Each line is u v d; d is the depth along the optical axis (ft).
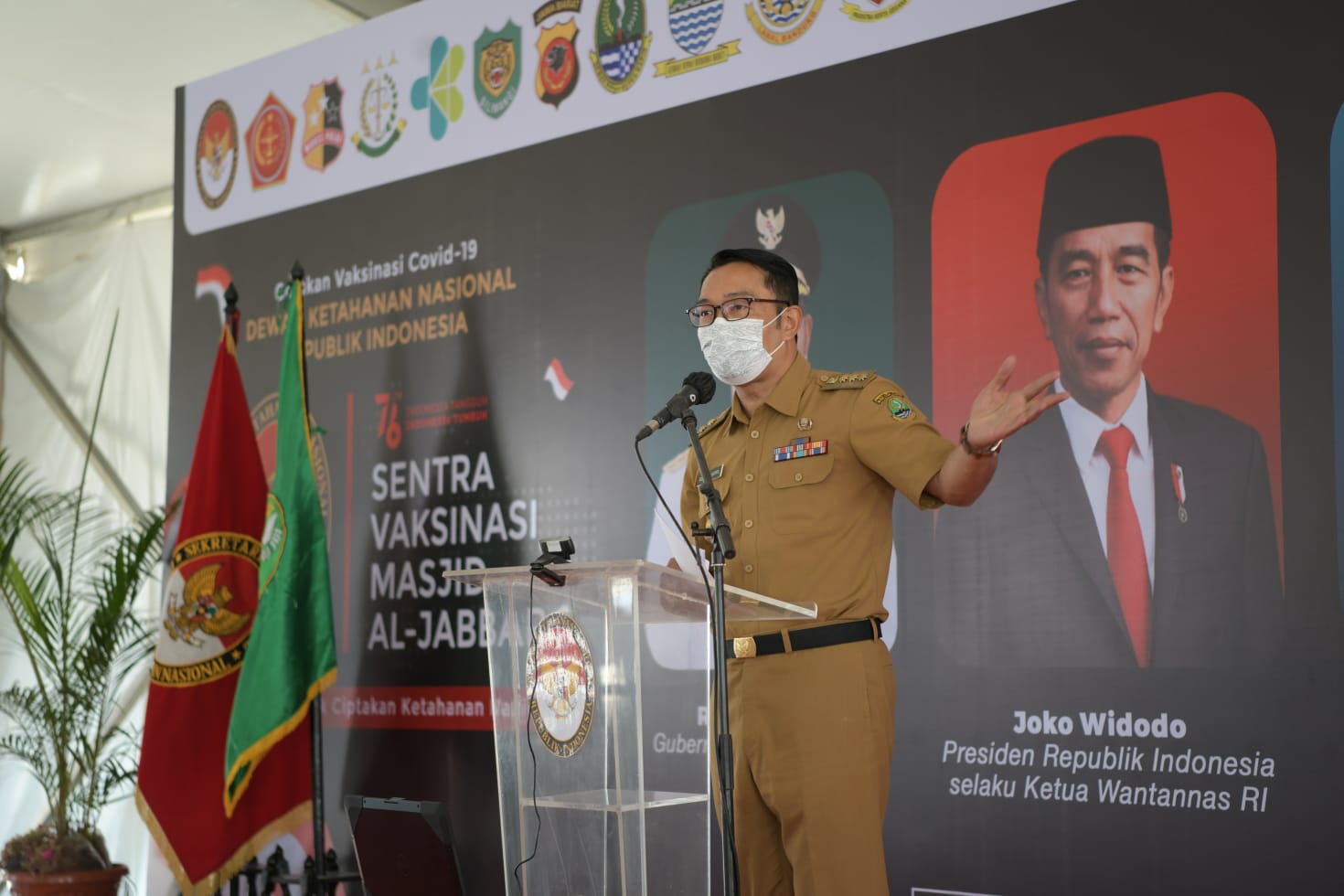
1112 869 10.94
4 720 22.24
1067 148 11.78
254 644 14.30
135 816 20.44
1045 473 11.63
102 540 21.50
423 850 10.35
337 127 16.92
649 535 13.88
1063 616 11.41
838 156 13.02
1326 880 10.04
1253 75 10.93
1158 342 11.21
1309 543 10.37
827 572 8.09
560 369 14.74
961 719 11.80
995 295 12.03
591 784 7.15
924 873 11.81
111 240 23.25
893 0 12.85
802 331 13.01
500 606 7.85
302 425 14.74
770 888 8.25
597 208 14.66
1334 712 10.13
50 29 18.19
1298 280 10.61
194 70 19.40
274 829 14.61
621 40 14.66
